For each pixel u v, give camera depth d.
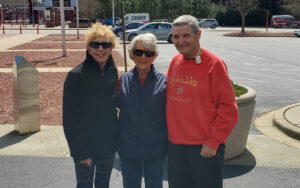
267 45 25.97
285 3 69.00
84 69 2.72
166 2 60.19
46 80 10.64
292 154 4.91
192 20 2.58
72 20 65.25
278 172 4.33
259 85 10.58
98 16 63.66
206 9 64.56
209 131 2.65
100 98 2.76
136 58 2.83
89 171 2.96
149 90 2.86
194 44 2.60
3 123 6.32
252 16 66.62
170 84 2.77
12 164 4.49
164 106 2.88
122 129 2.93
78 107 2.74
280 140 5.54
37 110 5.75
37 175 4.20
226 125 2.56
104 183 3.07
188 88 2.63
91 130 2.78
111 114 2.85
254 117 7.05
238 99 4.45
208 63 2.59
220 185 2.74
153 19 59.97
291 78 11.89
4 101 7.96
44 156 4.76
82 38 29.12
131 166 2.99
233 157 4.72
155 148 2.90
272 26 61.84
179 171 2.80
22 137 5.51
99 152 2.85
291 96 9.07
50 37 30.05
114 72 2.89
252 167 4.46
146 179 3.04
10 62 14.48
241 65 15.05
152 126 2.86
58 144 5.20
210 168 2.68
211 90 2.59
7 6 70.19
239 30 50.59
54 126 6.11
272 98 8.82
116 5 60.25
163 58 16.73
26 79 5.56
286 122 6.14
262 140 5.52
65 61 15.05
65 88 2.71
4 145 5.14
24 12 63.84
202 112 2.62
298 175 4.25
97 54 2.75
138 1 59.44
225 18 66.94
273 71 13.46
